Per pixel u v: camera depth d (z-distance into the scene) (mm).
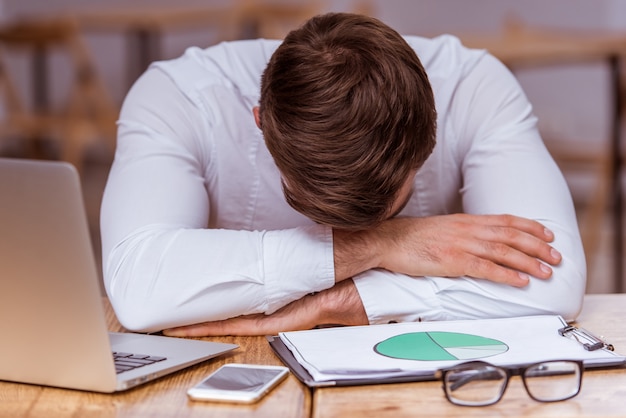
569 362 1005
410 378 1045
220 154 1540
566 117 5840
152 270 1268
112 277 1298
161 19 4699
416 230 1320
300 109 1122
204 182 1560
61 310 994
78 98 4434
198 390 1011
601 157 3789
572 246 1372
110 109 4547
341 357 1096
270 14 4762
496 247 1317
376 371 1044
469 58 1606
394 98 1118
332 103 1113
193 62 1583
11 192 961
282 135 1140
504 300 1294
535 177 1464
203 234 1297
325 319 1289
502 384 985
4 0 6879
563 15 5828
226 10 4762
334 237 1285
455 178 1616
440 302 1289
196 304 1253
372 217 1164
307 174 1139
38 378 1051
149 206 1364
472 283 1301
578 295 1320
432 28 6082
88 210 5113
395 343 1149
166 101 1516
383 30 1180
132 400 1009
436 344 1145
